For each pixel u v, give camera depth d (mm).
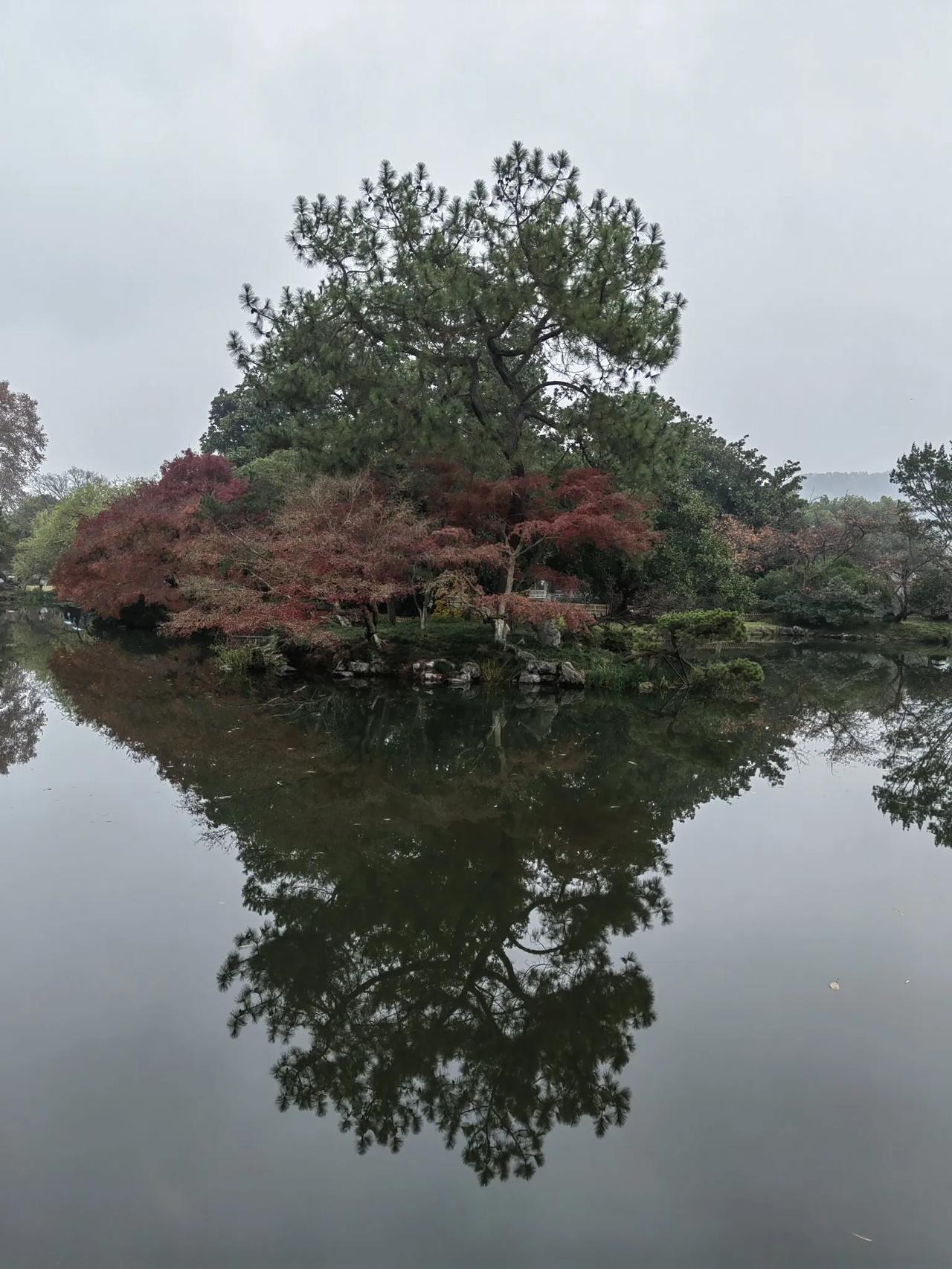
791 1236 3104
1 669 20203
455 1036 4777
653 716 15516
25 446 52469
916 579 36500
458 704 16125
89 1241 3064
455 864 7570
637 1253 3043
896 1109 3928
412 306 17641
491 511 18781
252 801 9312
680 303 17359
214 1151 3658
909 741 14039
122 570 25297
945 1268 2932
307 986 5309
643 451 17656
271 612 17203
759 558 38406
